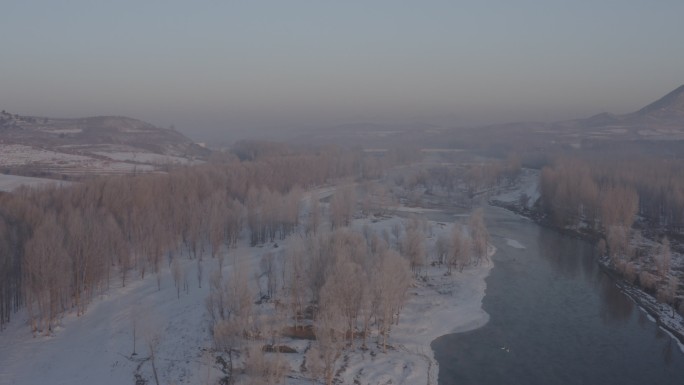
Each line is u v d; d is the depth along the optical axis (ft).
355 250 339.77
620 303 370.94
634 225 587.68
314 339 288.71
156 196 507.71
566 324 334.24
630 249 450.71
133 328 304.09
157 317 320.29
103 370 267.59
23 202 403.13
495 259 473.67
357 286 282.36
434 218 647.97
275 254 434.71
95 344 293.02
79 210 402.52
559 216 604.08
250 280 369.30
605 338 314.76
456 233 434.71
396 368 268.21
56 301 314.96
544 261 469.57
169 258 435.94
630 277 408.67
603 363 284.82
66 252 325.21
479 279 413.80
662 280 395.96
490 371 274.57
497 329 325.42
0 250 315.37
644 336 318.24
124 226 424.87
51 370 270.26
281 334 290.97
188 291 362.74
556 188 644.69
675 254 470.39
